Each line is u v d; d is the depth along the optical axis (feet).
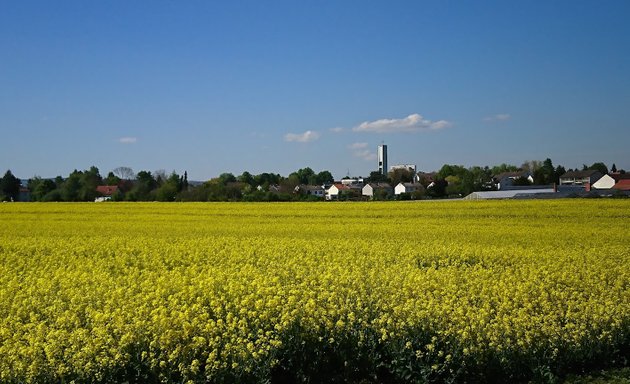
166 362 29.17
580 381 33.19
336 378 32.78
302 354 32.35
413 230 95.40
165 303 37.78
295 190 335.88
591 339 34.99
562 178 378.73
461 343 32.42
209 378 28.60
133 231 98.78
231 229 100.83
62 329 32.89
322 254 66.13
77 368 27.94
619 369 35.01
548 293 43.55
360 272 49.49
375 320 33.76
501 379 33.12
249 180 398.21
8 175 288.10
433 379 31.94
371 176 470.39
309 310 33.91
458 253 66.08
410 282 44.19
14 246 74.64
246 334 32.63
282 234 93.35
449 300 38.65
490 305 40.29
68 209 147.84
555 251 67.82
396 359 32.27
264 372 29.96
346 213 131.03
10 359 28.37
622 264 58.03
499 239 83.25
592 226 100.42
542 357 33.45
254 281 42.88
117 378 29.04
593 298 42.16
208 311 36.86
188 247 70.49
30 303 38.81
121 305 36.68
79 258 64.95
